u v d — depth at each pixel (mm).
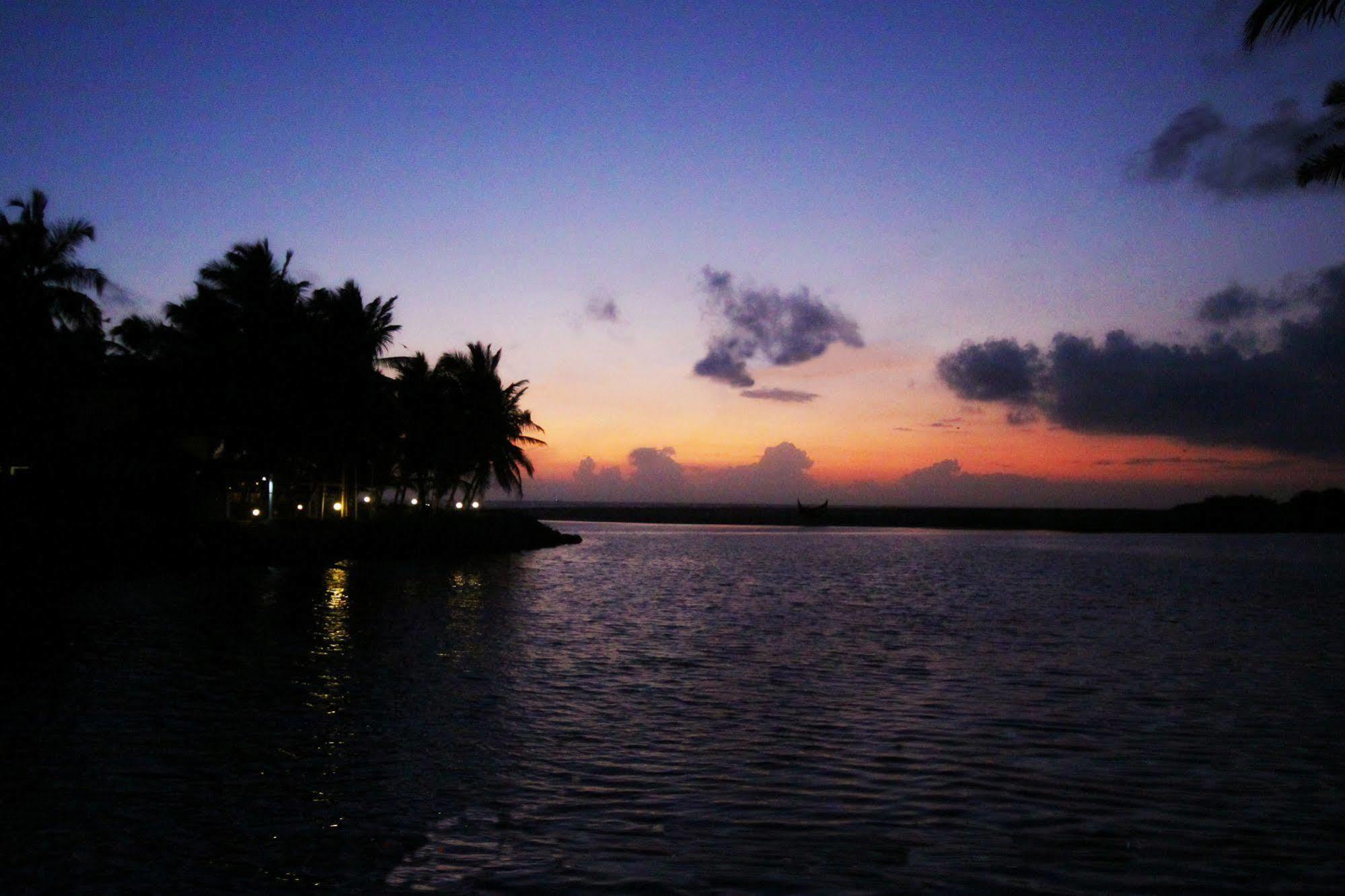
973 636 22781
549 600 29922
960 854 8445
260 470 47625
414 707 13930
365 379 49312
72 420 41438
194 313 45469
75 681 15328
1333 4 16891
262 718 13055
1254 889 7785
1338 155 21500
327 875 7797
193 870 7840
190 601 26906
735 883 7770
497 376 69688
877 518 161250
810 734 12742
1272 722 13648
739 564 51469
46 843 8344
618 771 10891
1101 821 9375
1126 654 20062
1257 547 83625
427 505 67625
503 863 8109
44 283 38094
